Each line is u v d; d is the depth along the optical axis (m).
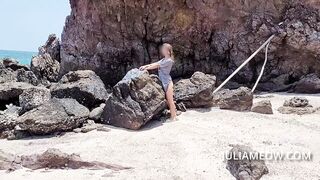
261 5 15.51
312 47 14.80
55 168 6.29
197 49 16.61
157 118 9.38
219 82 16.16
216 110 10.31
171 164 6.45
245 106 10.40
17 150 7.30
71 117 8.65
